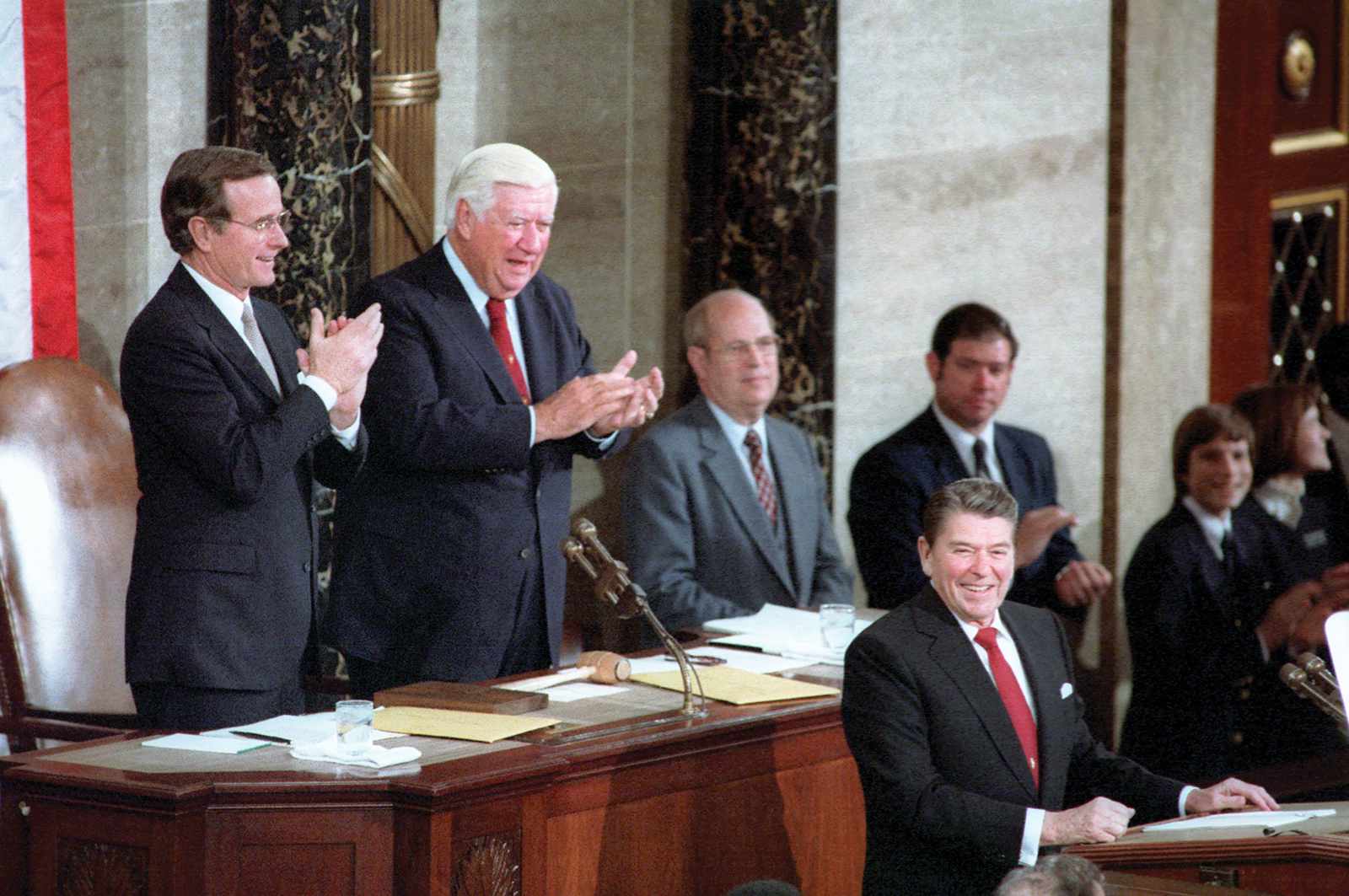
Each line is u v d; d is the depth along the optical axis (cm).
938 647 928
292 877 776
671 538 1338
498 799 808
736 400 1373
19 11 1400
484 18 1616
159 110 1515
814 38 1642
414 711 917
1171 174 1861
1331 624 832
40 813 788
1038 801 933
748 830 977
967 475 1556
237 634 977
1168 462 1877
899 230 1741
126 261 1515
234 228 995
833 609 1115
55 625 1256
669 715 942
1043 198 1798
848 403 1725
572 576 1641
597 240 1659
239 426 971
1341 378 1633
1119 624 1819
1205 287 1914
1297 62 2016
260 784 766
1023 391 1800
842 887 1046
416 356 1116
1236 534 1602
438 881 775
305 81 1476
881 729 909
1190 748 1554
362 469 1138
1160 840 786
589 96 1645
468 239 1135
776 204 1642
